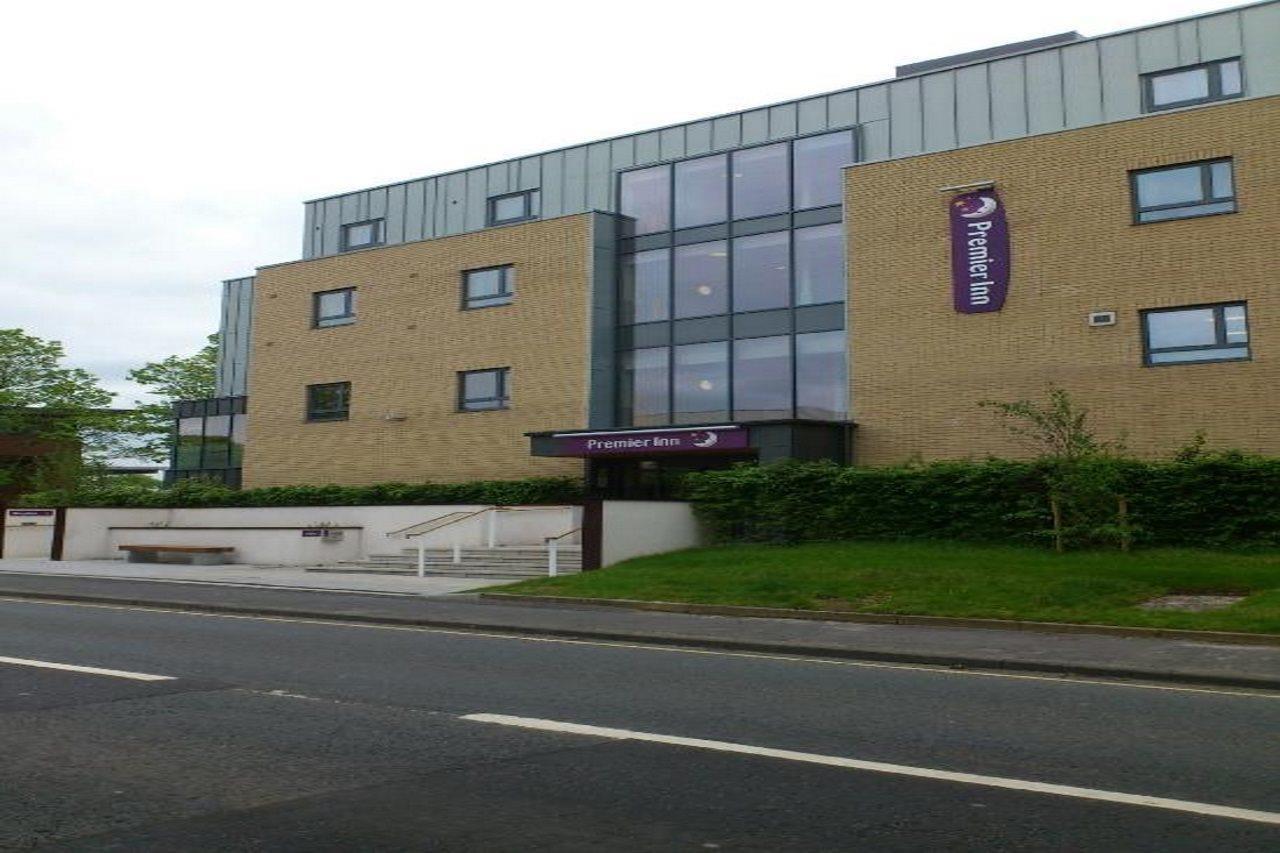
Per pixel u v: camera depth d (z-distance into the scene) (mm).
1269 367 20906
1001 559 18406
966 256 24297
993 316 23859
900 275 25094
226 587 20156
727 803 5727
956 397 24094
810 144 27203
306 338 35281
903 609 14477
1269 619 12570
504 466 30578
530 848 4977
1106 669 10359
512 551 24875
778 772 6391
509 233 31281
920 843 5066
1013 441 23281
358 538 28328
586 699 8836
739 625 13984
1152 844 5062
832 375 26047
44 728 7527
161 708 8273
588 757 6762
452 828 5277
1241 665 10445
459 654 11602
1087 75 26953
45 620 14594
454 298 32188
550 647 12352
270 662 10805
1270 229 21156
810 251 26797
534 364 30312
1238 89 25375
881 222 25484
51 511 32125
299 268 35688
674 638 12766
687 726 7742
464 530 26875
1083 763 6656
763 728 7691
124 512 30984
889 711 8383
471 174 35750
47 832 5203
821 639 12562
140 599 17328
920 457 23594
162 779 6191
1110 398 22422
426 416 32281
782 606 15203
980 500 20797
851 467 23156
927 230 24875
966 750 7008
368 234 38031
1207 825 5355
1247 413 21031
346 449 33875
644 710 8359
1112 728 7758
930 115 28547
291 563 26781
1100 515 19547
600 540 21062
